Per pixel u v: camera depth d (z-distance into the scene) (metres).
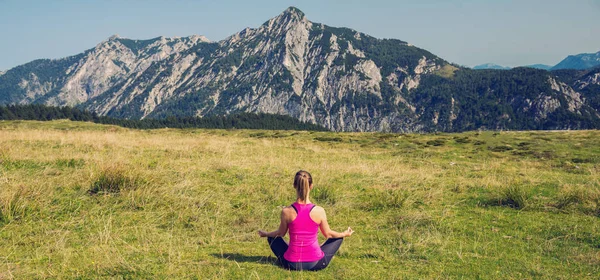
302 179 6.74
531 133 41.44
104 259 7.30
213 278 6.43
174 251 7.84
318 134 47.22
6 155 16.33
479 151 29.34
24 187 10.98
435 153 27.88
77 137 25.81
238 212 11.25
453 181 16.28
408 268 7.19
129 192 11.92
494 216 11.12
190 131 52.66
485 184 15.50
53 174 14.05
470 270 7.10
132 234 9.09
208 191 12.98
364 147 32.78
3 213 9.62
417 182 15.76
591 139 34.06
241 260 7.39
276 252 7.12
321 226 6.89
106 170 12.75
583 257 7.80
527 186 15.15
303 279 6.48
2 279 6.41
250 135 47.50
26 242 8.38
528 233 9.51
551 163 23.59
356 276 6.69
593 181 16.39
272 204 12.24
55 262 7.25
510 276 6.83
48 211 10.28
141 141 26.45
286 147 29.03
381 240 8.95
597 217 10.97
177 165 16.80
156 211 10.87
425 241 8.73
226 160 18.78
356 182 15.64
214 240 8.78
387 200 12.51
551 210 11.68
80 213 10.43
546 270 7.12
